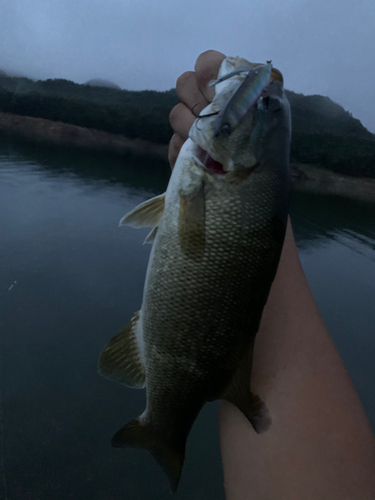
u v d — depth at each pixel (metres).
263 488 0.20
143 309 0.28
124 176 2.88
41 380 0.77
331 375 0.22
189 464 0.67
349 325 1.14
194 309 0.26
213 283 0.25
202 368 0.25
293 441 0.20
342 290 1.37
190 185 0.27
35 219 1.59
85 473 0.62
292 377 0.22
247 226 0.26
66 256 1.29
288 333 0.24
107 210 1.88
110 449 0.67
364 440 0.20
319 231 2.10
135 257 1.38
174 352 0.26
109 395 0.77
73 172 2.72
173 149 0.35
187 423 0.26
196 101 0.32
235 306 0.25
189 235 0.26
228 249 0.25
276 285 0.26
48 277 1.13
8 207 1.70
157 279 0.27
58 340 0.86
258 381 0.23
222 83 0.28
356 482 0.19
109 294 1.10
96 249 1.38
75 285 1.12
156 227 0.31
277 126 0.28
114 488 0.60
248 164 0.26
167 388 0.26
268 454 0.20
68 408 0.72
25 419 0.69
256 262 0.25
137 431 0.27
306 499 0.19
